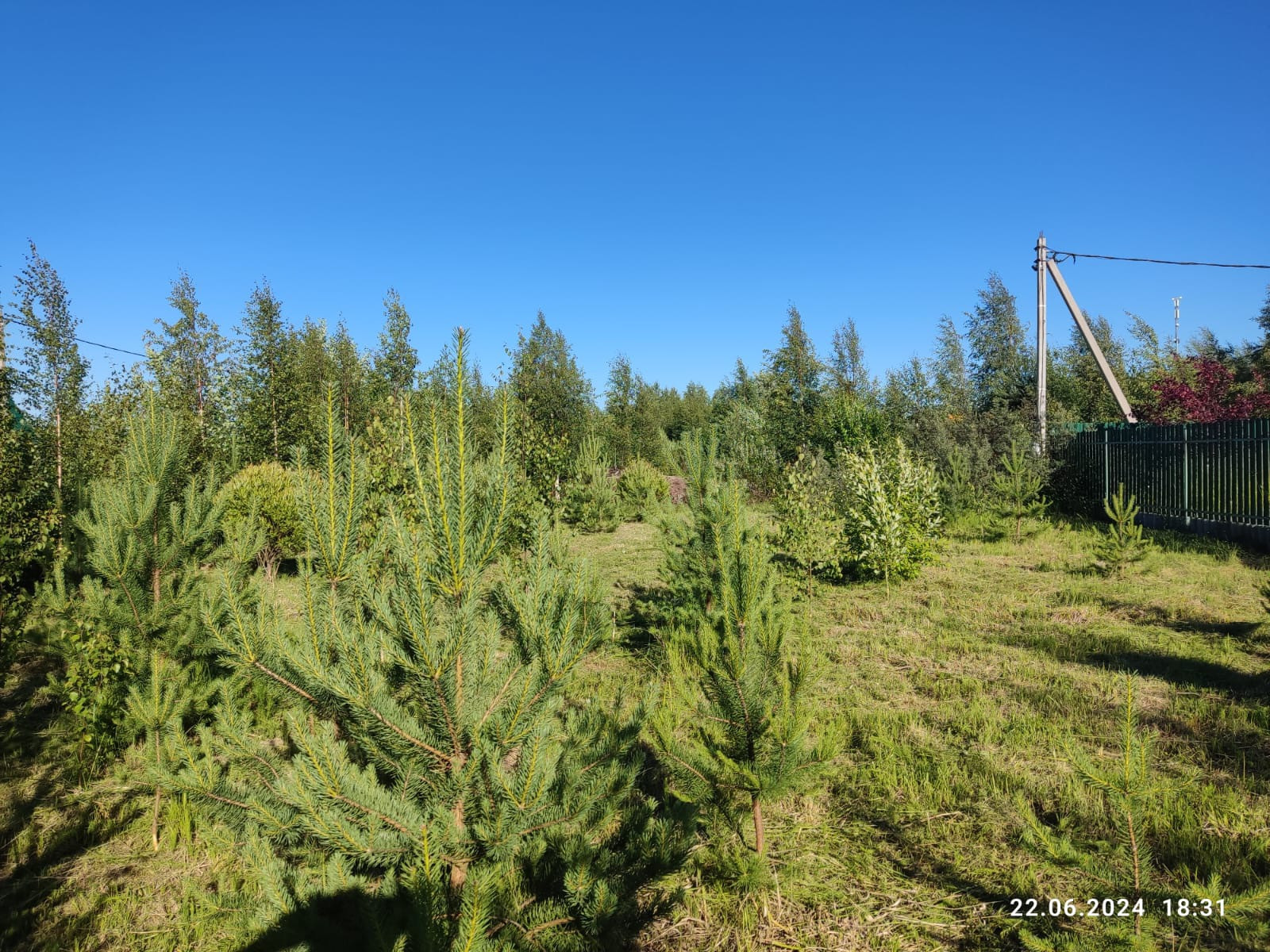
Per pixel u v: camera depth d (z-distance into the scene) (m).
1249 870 3.45
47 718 6.35
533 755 2.62
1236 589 9.20
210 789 2.88
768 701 3.47
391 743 2.64
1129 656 6.81
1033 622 8.15
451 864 2.73
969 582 10.38
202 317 22.47
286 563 13.27
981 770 4.68
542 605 2.91
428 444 2.73
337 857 2.54
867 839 4.05
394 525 2.85
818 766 3.48
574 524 18.31
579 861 2.71
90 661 5.15
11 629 6.71
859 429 22.91
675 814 3.34
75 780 5.13
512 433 2.97
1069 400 27.17
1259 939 3.01
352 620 2.79
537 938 2.69
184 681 5.05
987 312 30.86
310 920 2.51
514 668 2.86
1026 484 14.00
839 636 8.00
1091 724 5.30
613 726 3.16
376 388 19.28
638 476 21.83
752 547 3.66
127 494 5.32
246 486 11.94
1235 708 5.39
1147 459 14.80
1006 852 3.83
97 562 5.16
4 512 8.50
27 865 4.07
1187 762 4.69
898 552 10.47
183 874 3.96
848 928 3.33
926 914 3.40
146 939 3.42
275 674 2.78
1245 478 12.27
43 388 13.52
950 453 17.20
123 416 14.83
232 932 2.72
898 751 5.00
